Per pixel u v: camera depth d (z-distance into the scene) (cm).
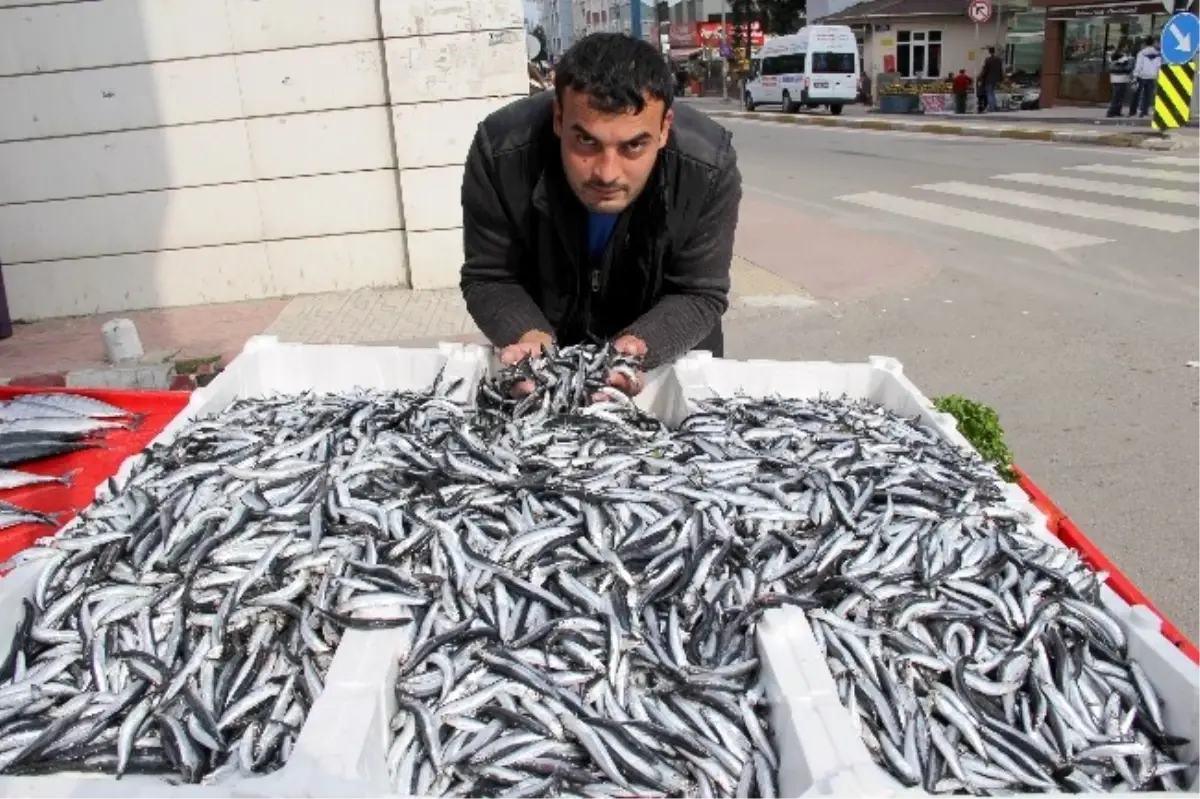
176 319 923
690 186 351
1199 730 218
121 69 899
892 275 1031
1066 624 246
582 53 290
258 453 312
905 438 341
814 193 1575
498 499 270
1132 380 727
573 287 391
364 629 225
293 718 217
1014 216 1285
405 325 868
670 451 310
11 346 863
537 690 216
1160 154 1791
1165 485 566
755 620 233
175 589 246
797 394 420
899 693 221
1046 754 211
